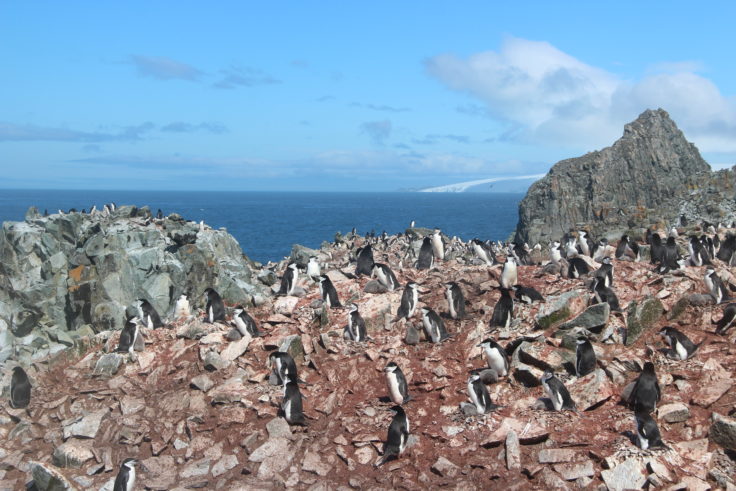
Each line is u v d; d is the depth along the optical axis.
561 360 15.34
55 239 27.73
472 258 29.77
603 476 12.21
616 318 16.83
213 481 14.38
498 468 13.02
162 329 20.36
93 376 18.53
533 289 18.45
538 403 14.41
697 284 18.17
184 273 27.25
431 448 14.02
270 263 39.38
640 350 15.70
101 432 16.31
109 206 34.94
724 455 12.30
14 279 27.06
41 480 14.62
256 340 18.75
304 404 16.20
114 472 15.30
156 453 15.60
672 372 14.73
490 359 15.48
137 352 19.14
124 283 26.44
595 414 13.95
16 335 26.23
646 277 19.67
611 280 19.17
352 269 25.36
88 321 26.47
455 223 166.62
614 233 32.41
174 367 18.23
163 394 17.20
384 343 18.08
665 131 97.56
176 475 14.79
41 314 26.42
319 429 15.32
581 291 18.28
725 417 12.67
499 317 17.52
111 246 27.05
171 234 27.97
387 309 19.20
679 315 16.83
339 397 16.34
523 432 13.57
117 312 25.83
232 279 28.98
